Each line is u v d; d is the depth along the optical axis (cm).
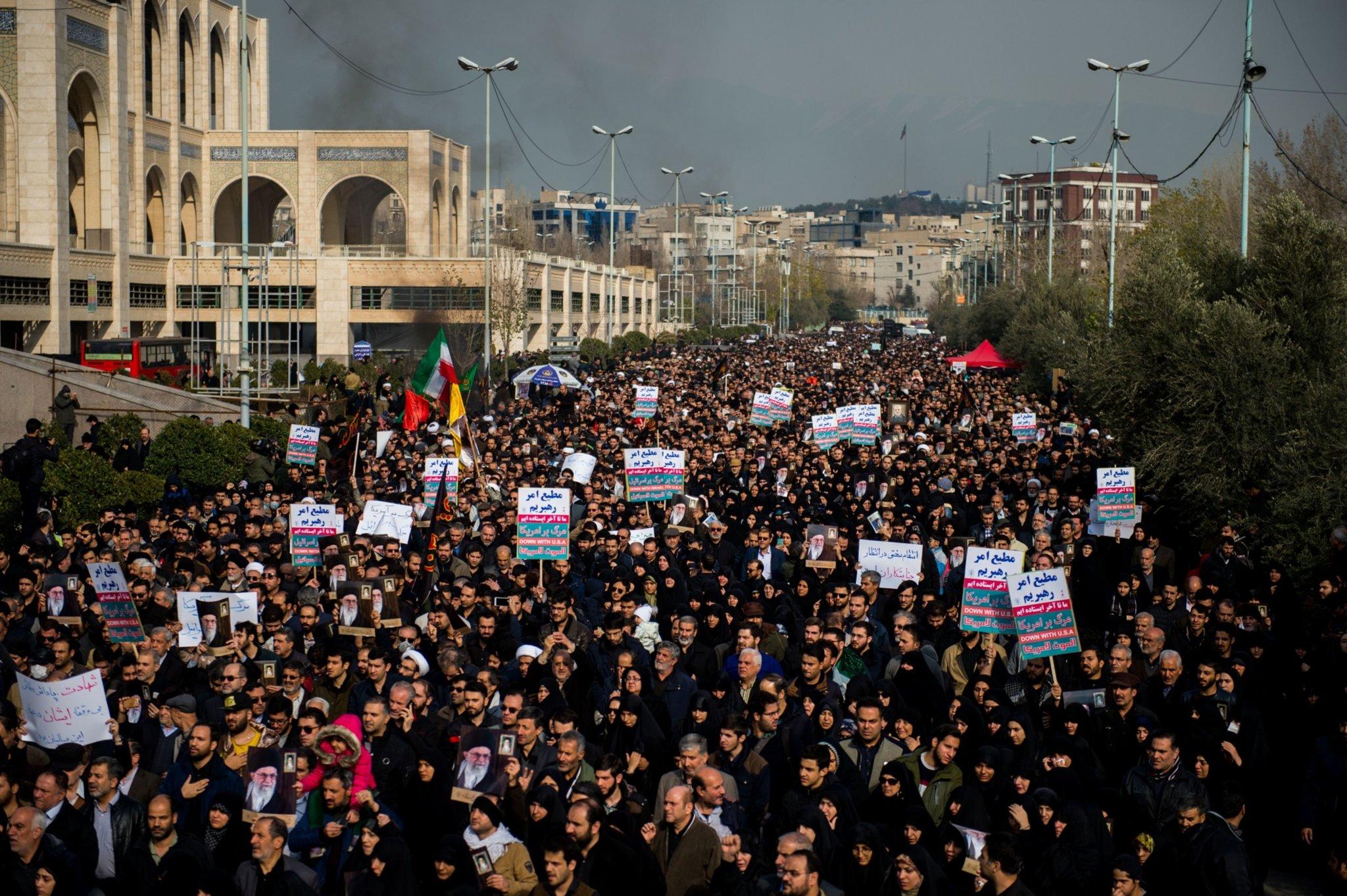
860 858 805
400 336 6894
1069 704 1019
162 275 6397
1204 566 1600
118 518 1831
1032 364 5025
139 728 1066
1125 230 7562
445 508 1853
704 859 790
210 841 858
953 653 1241
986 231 16612
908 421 3350
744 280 15462
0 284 4703
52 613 1332
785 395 3203
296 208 7225
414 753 917
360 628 1266
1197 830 802
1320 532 1686
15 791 863
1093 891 789
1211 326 1962
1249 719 1023
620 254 17012
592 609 1389
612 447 2755
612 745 1002
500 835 779
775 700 964
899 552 1566
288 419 3400
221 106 7531
